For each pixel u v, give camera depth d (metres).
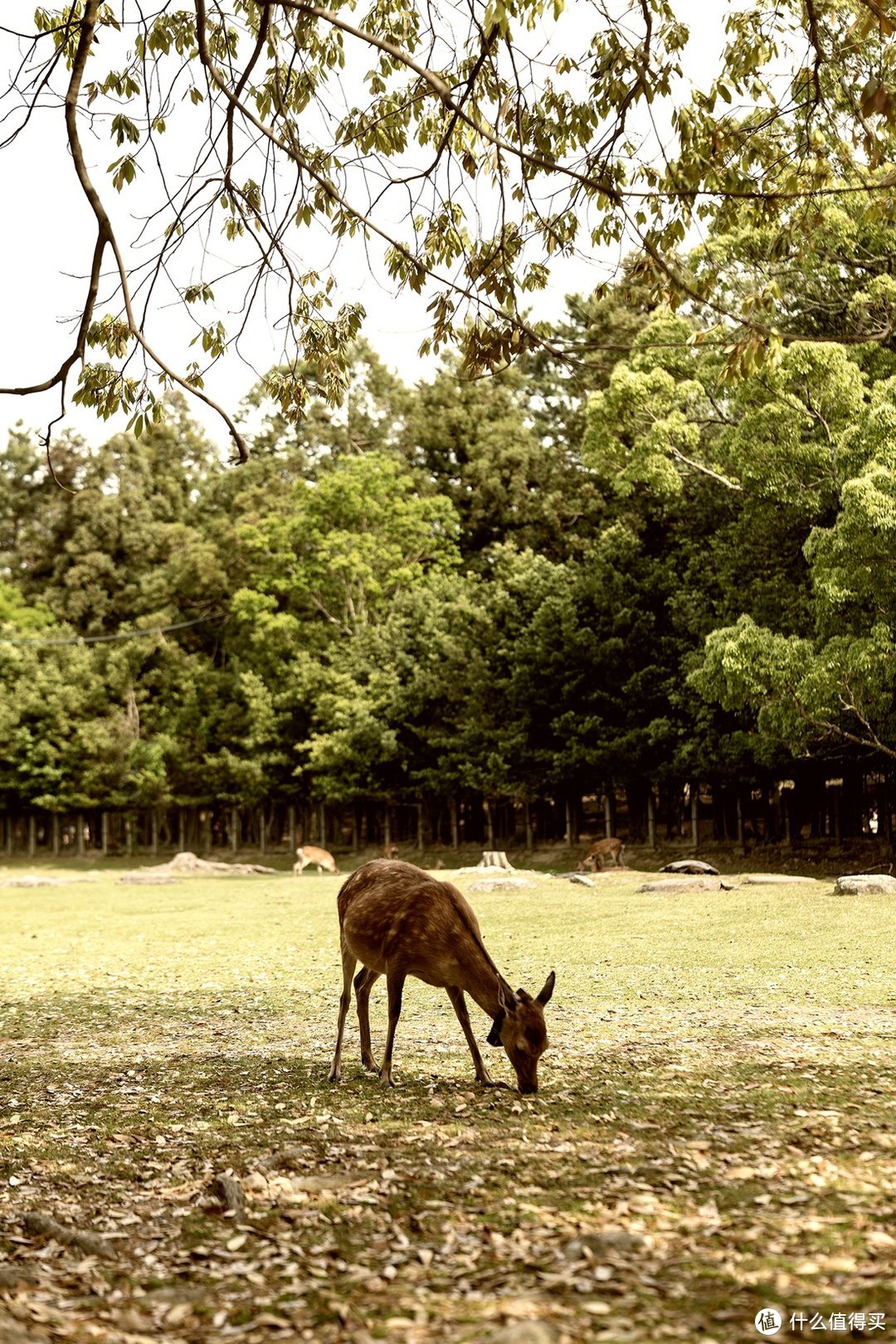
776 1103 7.07
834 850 30.30
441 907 7.91
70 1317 4.23
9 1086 8.85
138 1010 12.72
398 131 8.34
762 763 28.58
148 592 61.06
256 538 48.75
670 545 35.91
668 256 7.96
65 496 68.38
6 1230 5.35
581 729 33.97
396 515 47.94
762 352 6.99
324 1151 6.48
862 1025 9.73
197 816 57.72
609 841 31.70
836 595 22.48
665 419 28.53
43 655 59.59
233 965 16.44
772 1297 4.05
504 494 50.09
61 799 55.31
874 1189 5.25
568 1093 7.61
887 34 6.76
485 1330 3.88
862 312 25.44
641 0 7.42
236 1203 5.55
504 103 7.48
